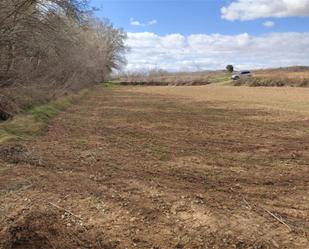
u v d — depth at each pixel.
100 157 10.23
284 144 12.92
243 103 31.39
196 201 6.74
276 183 8.23
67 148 11.29
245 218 6.02
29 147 10.96
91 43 57.19
